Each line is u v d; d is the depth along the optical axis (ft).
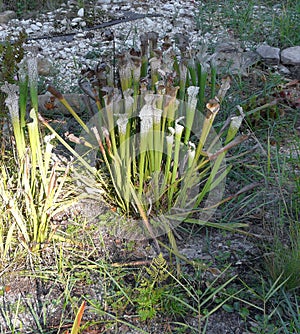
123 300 7.17
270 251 7.85
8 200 7.90
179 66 8.80
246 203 8.71
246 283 7.43
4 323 6.91
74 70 14.30
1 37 17.07
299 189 8.80
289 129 11.16
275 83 12.64
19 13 19.22
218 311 7.02
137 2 20.65
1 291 7.36
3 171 8.38
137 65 8.30
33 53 8.23
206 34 16.80
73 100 11.64
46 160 7.94
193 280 7.43
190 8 19.81
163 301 7.06
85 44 16.49
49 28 17.98
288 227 8.43
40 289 7.41
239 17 17.11
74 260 7.86
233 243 8.20
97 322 6.83
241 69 13.38
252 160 9.93
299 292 7.29
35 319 6.93
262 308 7.04
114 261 7.86
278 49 14.53
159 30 17.52
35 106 8.12
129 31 16.31
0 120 9.39
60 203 8.37
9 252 7.98
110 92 8.06
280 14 17.34
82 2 19.74
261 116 11.47
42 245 8.02
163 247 8.14
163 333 6.72
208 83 12.18
